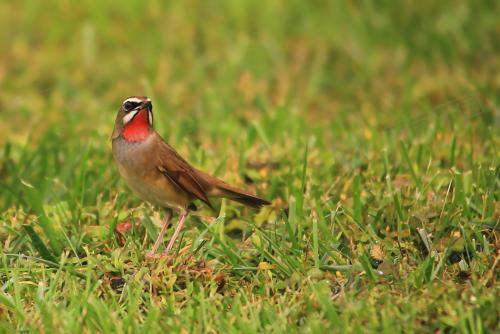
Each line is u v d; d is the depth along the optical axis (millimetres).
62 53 19891
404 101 16641
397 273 9539
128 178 10477
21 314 8844
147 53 19625
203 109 16641
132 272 9727
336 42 19906
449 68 18344
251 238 10406
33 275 9781
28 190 10836
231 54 19266
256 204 11008
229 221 11289
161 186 10414
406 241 10266
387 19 20750
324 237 10414
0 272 9969
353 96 17547
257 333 8547
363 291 9172
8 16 21922
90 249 10406
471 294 8766
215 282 9492
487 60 18531
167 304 9078
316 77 17938
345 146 13867
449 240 10102
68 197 11992
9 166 13336
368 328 8398
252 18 21516
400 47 19422
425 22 20578
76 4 22359
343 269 9727
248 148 13633
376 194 11328
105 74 18719
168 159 10375
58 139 14211
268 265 9781
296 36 20578
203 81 18062
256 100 16672
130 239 10352
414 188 11555
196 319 8797
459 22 20188
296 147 13453
